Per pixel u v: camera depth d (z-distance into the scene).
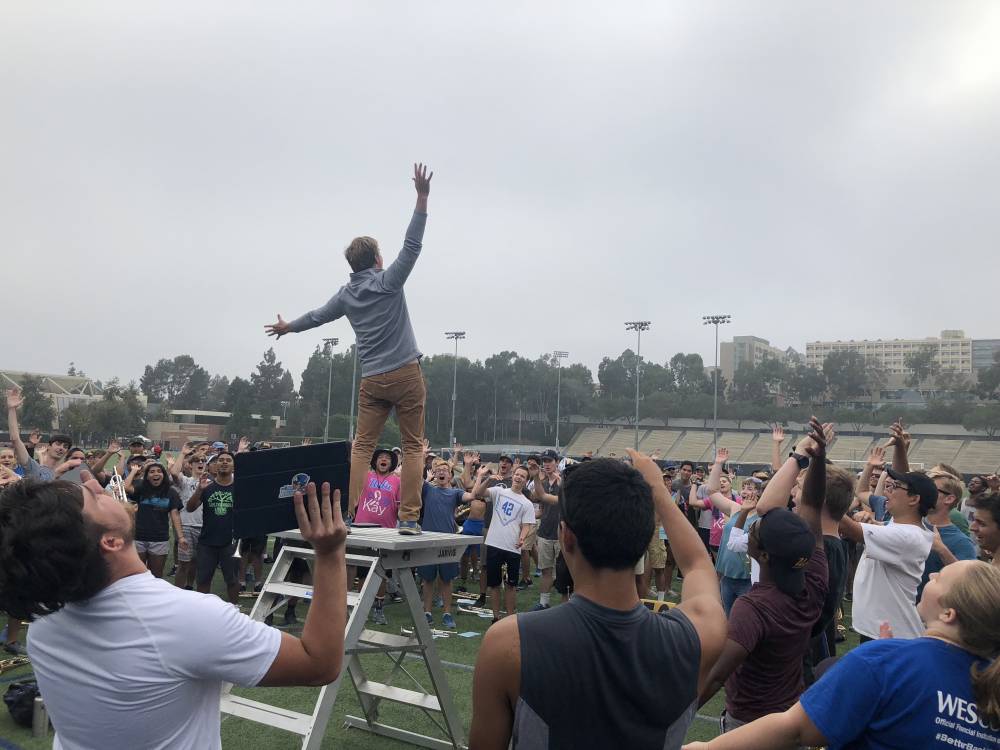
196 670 1.83
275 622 8.91
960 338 143.62
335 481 3.43
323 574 1.98
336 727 5.79
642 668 1.83
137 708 1.82
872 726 2.20
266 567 12.70
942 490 5.73
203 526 9.19
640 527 1.88
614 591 1.89
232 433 78.94
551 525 10.12
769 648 3.51
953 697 2.14
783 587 3.53
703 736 5.95
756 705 3.54
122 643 1.81
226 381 138.62
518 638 1.83
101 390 84.62
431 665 5.10
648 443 81.75
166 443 75.94
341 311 5.52
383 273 5.21
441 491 9.91
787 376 98.19
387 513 8.57
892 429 5.74
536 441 92.44
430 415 92.75
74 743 1.89
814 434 3.85
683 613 2.06
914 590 4.72
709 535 12.34
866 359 101.06
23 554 1.75
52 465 8.88
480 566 10.82
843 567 4.55
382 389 5.21
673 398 86.25
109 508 1.91
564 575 8.40
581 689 1.78
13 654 7.09
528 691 1.78
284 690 6.69
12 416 8.72
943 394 95.19
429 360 94.44
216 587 11.23
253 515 3.23
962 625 2.21
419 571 9.56
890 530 4.68
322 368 93.81
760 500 4.09
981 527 4.69
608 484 1.91
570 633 1.83
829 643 5.54
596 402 90.38
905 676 2.18
